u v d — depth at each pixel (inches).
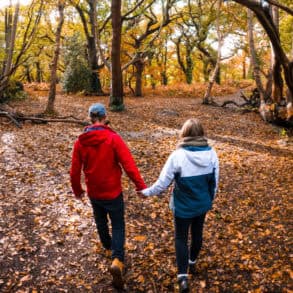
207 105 754.2
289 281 139.0
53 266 146.6
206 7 866.8
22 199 206.2
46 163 277.0
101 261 151.3
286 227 185.3
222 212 204.8
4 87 541.3
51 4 502.6
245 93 1009.5
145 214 198.1
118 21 591.2
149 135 426.9
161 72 1213.7
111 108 621.0
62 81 986.1
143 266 148.7
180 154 122.0
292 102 504.1
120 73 619.5
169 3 897.5
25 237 165.8
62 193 220.1
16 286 133.3
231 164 306.2
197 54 1424.7
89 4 935.7
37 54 1056.8
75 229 175.5
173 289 135.7
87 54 993.5
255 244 167.8
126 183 244.1
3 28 979.3
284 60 366.6
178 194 125.3
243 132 483.8
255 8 315.0
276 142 416.2
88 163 131.1
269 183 257.4
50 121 440.5
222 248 163.8
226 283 139.2
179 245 129.0
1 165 261.3
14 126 414.0
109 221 184.9
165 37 1046.4
